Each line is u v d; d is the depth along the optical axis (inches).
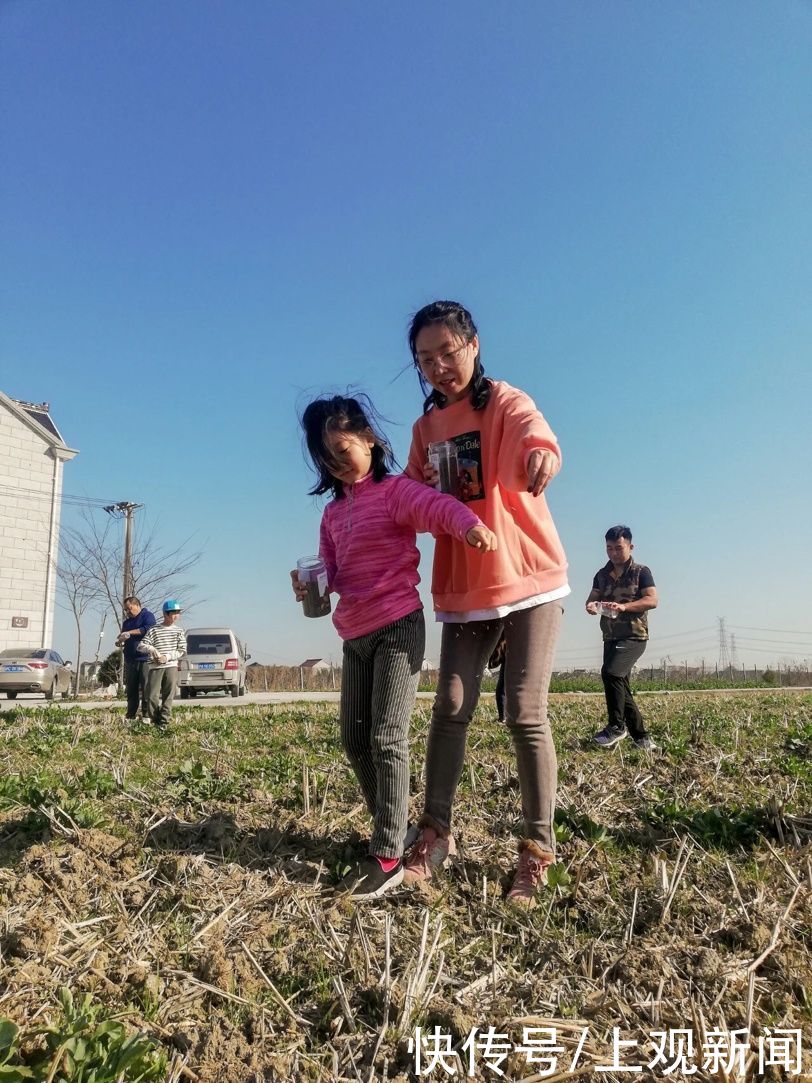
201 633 910.4
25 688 884.0
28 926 108.9
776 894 122.6
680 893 123.4
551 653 131.2
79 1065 75.9
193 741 328.2
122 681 1004.6
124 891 125.0
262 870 134.1
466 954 106.7
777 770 224.1
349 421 130.8
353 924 111.7
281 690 1478.8
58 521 1266.0
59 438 1288.1
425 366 133.5
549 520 134.4
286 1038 87.8
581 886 127.6
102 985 97.0
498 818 170.4
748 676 1679.4
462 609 132.2
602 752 266.2
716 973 98.6
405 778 126.6
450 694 133.6
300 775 212.7
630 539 284.0
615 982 99.1
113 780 201.0
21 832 153.3
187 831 153.9
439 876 133.0
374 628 128.6
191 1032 88.2
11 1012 89.3
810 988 95.3
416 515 126.1
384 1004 92.0
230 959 103.3
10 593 1203.2
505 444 128.0
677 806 169.3
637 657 278.4
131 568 1379.2
